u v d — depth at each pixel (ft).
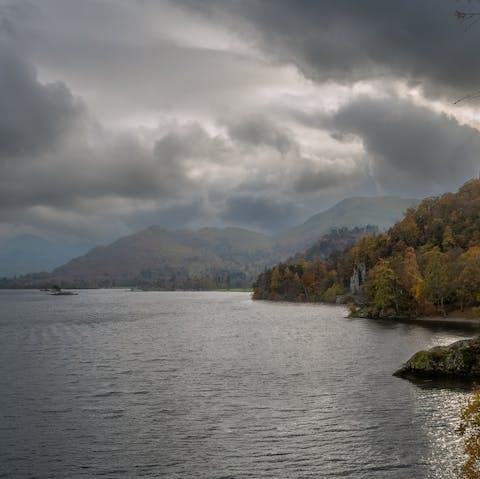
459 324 407.64
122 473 111.75
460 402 161.89
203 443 129.18
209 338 348.79
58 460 119.24
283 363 239.09
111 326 456.86
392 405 160.25
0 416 154.92
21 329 440.04
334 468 112.27
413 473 108.88
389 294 492.13
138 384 198.08
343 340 321.32
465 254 528.63
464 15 46.65
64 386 196.44
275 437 132.77
